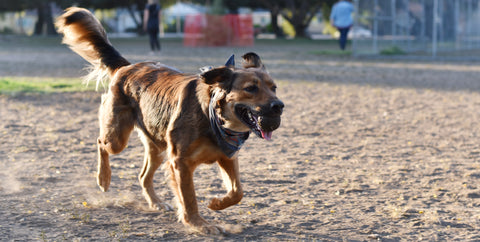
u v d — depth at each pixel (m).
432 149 7.63
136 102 4.87
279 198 5.35
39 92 12.26
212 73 3.87
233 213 4.91
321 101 11.84
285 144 7.83
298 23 49.72
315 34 73.44
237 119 4.01
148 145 5.00
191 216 4.38
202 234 4.33
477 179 6.08
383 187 5.77
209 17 32.94
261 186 5.76
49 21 48.44
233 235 4.34
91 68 5.71
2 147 7.27
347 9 26.77
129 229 4.43
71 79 14.84
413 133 8.71
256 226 4.57
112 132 4.96
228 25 33.41
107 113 5.02
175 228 4.49
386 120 9.80
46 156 6.87
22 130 8.39
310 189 5.67
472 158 7.12
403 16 27.50
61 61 21.05
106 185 5.18
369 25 25.44
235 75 3.92
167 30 61.09
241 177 6.09
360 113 10.48
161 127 4.55
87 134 8.23
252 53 4.27
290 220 4.71
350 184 5.84
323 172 6.36
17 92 12.05
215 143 4.16
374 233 4.41
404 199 5.36
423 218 4.77
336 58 24.16
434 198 5.40
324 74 17.27
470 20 31.83
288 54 26.33
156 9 22.66
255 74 3.92
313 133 8.62
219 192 5.53
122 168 6.43
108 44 5.58
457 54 27.39
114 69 5.48
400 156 7.21
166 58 20.75
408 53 27.55
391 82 15.40
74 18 5.47
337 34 64.19
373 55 25.73
